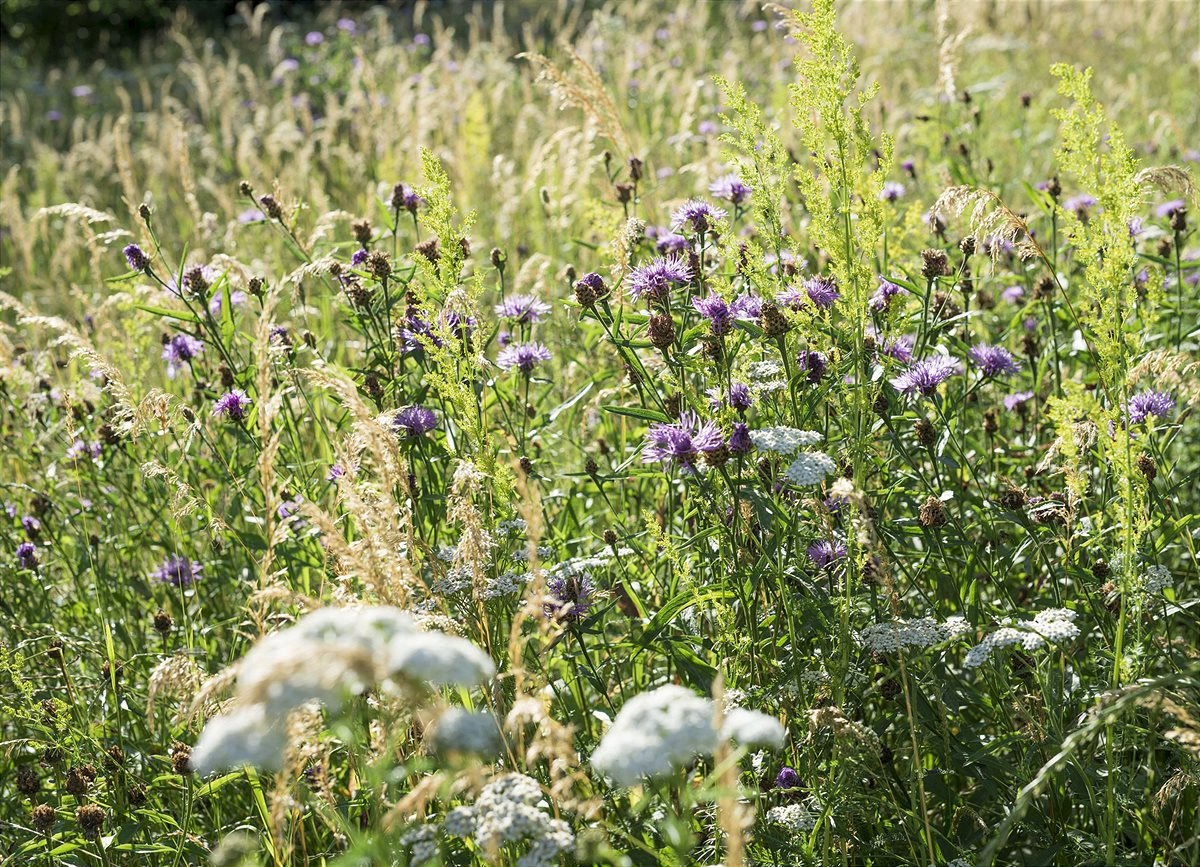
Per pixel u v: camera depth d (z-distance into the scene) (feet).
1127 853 11.00
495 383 13.96
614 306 14.75
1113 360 11.26
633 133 31.27
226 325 15.88
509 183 28.86
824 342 12.62
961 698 12.00
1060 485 15.26
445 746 7.01
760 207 12.12
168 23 81.71
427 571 12.62
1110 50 45.37
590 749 11.95
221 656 15.88
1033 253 12.94
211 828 13.01
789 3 51.34
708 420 11.85
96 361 14.51
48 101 59.67
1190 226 20.62
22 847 11.79
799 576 11.66
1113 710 8.84
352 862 8.13
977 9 46.57
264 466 10.39
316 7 78.33
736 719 7.37
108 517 18.38
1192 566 14.25
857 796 10.89
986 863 8.68
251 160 34.14
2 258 35.83
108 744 13.58
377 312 15.56
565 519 15.43
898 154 27.91
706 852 10.85
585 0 68.59
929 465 15.48
